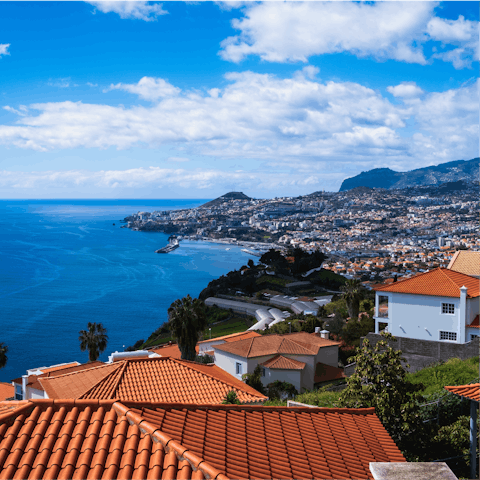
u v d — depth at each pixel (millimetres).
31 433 9031
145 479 8062
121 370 23016
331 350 44625
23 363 114125
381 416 16594
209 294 162375
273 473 9516
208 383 23469
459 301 34531
